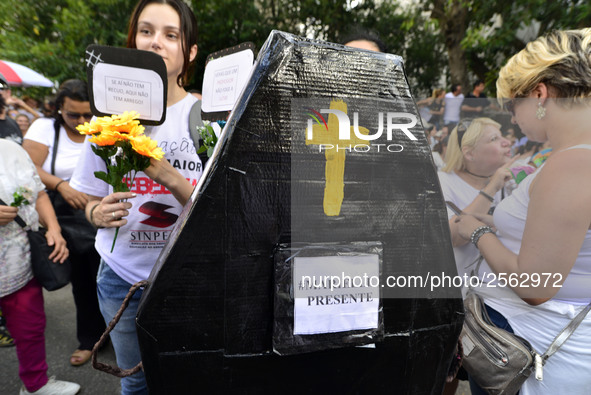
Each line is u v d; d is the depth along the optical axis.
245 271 0.62
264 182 0.60
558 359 0.93
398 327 0.69
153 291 0.59
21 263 1.70
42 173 2.15
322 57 0.60
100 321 2.35
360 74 0.62
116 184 0.94
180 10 1.18
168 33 1.17
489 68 6.20
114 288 1.24
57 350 2.45
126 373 0.72
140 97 0.99
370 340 0.67
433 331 0.71
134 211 1.18
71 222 2.13
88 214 1.18
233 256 0.61
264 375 0.66
